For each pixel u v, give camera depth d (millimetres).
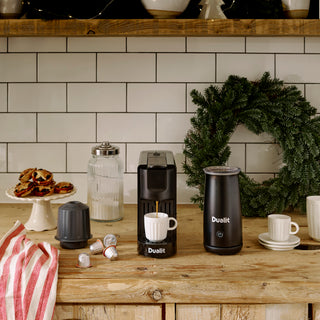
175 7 1568
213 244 1255
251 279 1098
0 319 1114
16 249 1206
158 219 1217
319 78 1810
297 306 1139
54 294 1098
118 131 1826
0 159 1840
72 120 1822
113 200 1591
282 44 1794
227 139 1658
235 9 1725
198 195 1796
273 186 1620
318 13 1757
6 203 1848
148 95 1812
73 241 1297
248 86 1716
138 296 1110
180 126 1823
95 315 1157
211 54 1798
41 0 1546
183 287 1100
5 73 1805
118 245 1343
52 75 1805
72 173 1845
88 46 1793
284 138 1675
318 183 1614
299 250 1297
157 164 1260
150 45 1792
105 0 1642
